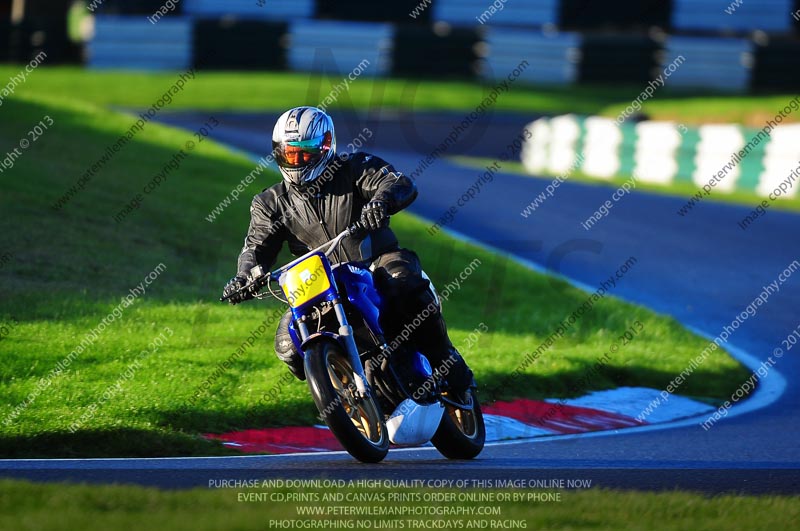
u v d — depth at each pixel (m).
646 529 15.20
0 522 13.85
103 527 13.70
